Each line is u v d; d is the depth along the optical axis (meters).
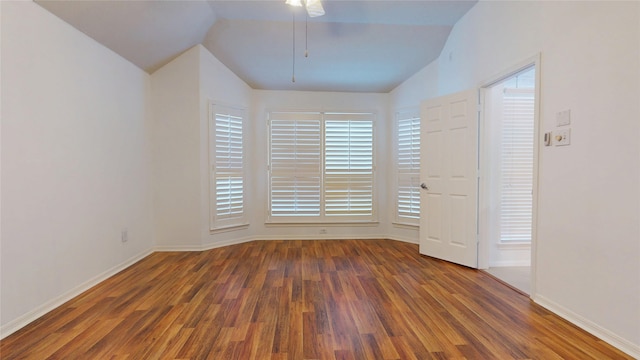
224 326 2.15
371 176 4.95
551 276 2.38
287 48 4.12
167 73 3.98
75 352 1.85
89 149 2.88
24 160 2.19
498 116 3.44
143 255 3.81
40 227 2.32
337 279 3.09
